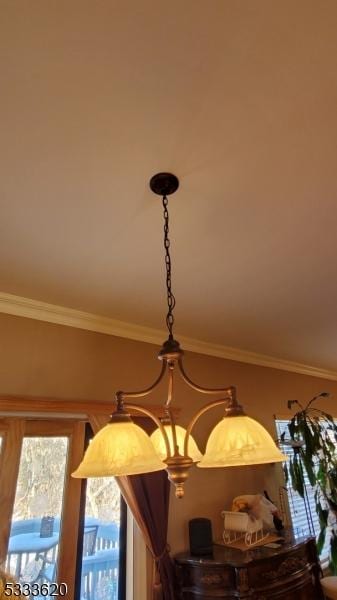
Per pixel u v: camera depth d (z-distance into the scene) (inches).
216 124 45.1
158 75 38.9
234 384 135.6
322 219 64.5
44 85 39.4
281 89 41.1
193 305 98.6
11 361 85.6
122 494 89.4
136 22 34.2
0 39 35.0
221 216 62.9
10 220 61.9
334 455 132.0
